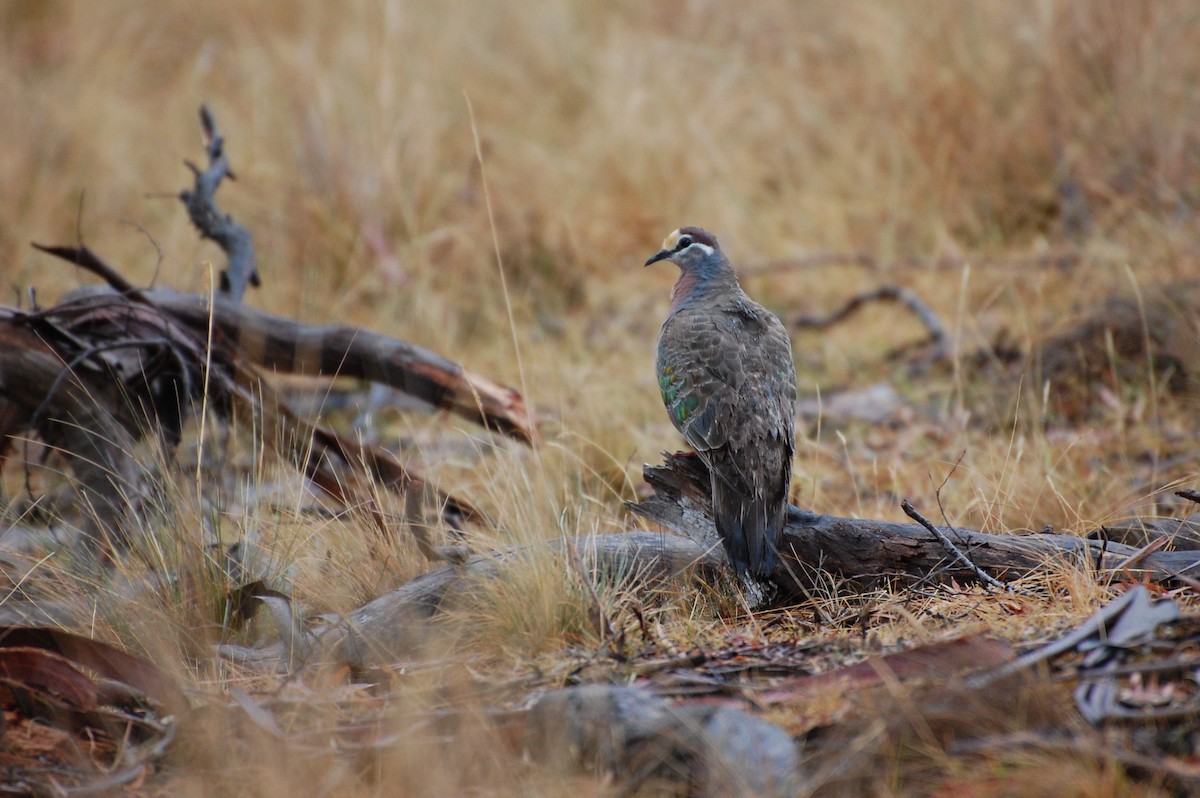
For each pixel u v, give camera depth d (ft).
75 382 33.27
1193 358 41.06
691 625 26.63
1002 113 55.93
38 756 22.03
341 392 49.88
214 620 27.66
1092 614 24.59
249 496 33.12
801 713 21.57
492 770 20.66
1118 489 34.88
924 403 44.93
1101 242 48.11
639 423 43.80
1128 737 19.71
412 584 27.73
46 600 28.45
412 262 55.67
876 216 56.85
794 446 30.50
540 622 26.04
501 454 35.42
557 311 55.52
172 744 22.06
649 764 20.15
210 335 31.71
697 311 33.32
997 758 19.47
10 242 57.06
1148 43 51.31
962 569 27.66
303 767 20.85
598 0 75.00
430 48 66.69
